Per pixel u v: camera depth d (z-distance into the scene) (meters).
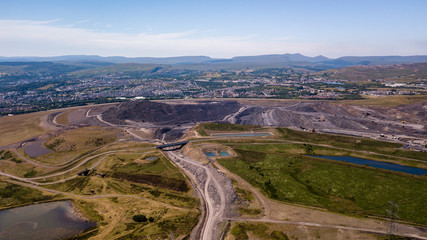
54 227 116.12
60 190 152.12
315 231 99.56
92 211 128.12
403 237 95.06
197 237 102.38
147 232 106.38
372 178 150.88
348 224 105.00
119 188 151.75
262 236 97.56
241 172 162.12
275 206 122.75
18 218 124.25
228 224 108.69
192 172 169.00
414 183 143.38
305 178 153.50
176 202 133.00
